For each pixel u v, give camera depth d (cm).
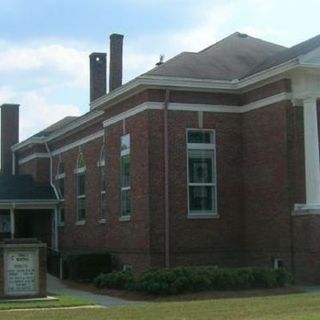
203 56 2889
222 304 1700
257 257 2603
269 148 2547
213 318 1417
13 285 2023
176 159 2616
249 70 2788
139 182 2644
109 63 3681
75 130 3691
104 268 2848
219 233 2652
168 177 2592
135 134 2695
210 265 2612
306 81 2406
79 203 3650
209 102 2683
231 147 2705
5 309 1775
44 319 1491
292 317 1394
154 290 2020
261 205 2589
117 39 3678
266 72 2486
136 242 2652
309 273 2319
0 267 2017
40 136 4225
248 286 2088
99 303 1922
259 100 2611
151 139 2580
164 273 2056
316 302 1684
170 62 2762
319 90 2416
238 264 2667
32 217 4131
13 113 4825
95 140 3400
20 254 2042
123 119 2823
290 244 2417
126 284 2209
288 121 2462
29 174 4331
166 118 2605
